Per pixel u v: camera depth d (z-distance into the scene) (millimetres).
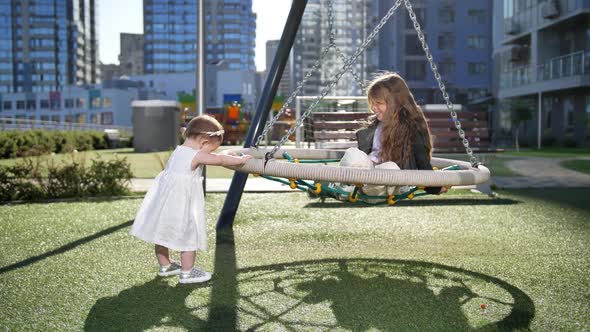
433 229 4602
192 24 143375
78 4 139750
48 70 133375
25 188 6562
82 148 20000
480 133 7785
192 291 2846
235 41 144500
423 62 41312
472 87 41156
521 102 26188
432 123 7836
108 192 6887
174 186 3031
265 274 3193
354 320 2406
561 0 24469
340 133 7707
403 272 3242
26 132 16594
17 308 2574
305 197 6504
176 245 2990
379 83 3109
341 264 3447
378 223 4863
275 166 2816
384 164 2980
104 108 84000
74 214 5371
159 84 82625
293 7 4660
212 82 69438
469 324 2361
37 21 133375
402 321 2396
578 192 7000
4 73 133250
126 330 2289
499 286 2941
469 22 41062
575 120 24781
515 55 30047
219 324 2355
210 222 5004
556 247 3916
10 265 3377
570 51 25688
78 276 3127
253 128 4758
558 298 2732
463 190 7113
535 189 7336
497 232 4469
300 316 2455
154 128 17359
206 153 3049
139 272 3223
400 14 41375
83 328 2316
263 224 4809
